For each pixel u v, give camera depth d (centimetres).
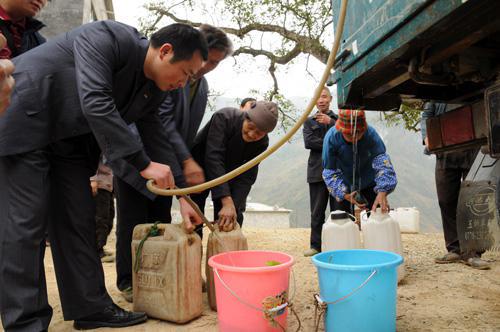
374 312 161
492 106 148
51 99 179
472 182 222
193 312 207
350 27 182
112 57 181
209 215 873
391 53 156
